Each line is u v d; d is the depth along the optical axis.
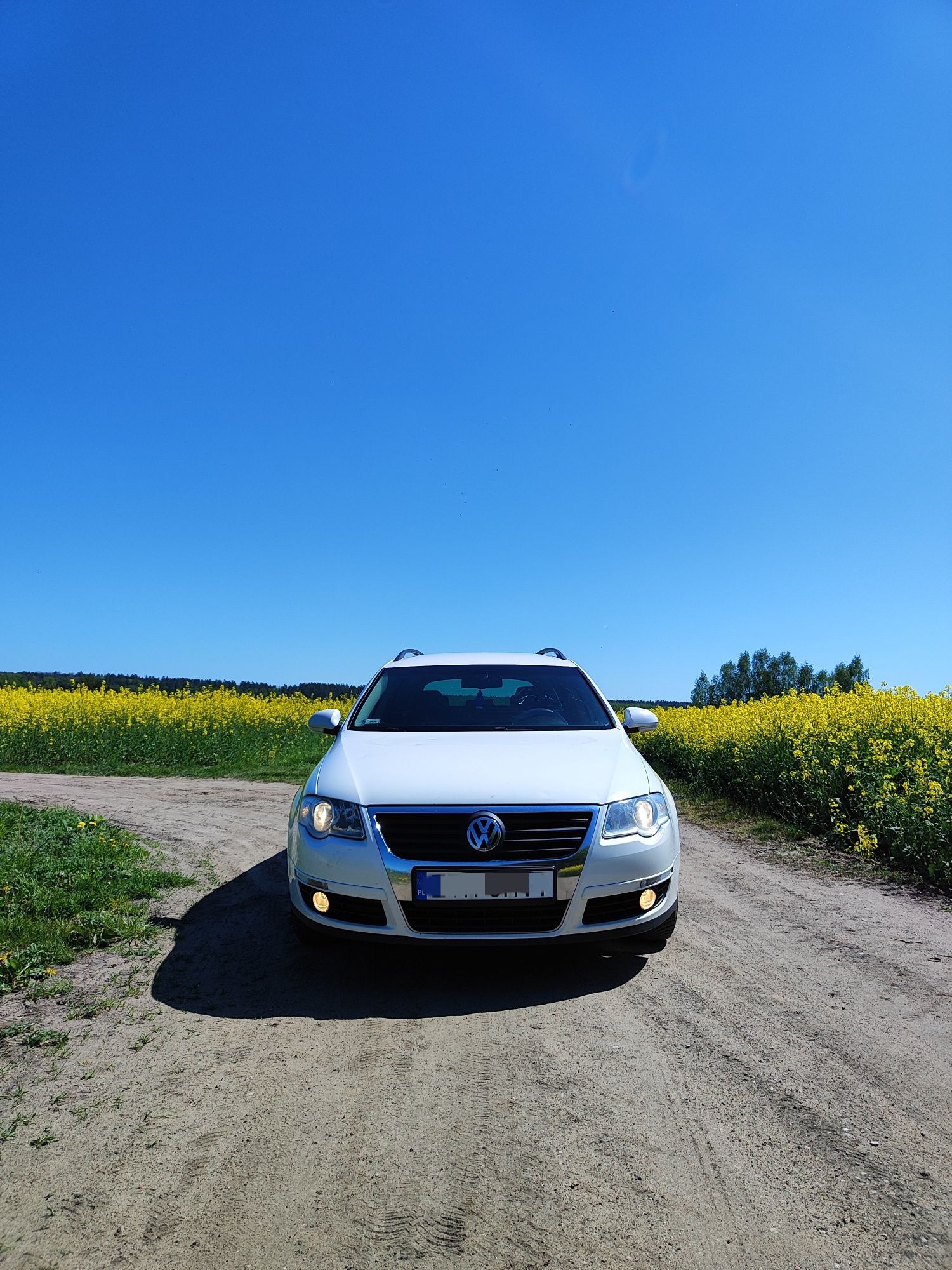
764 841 6.32
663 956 3.54
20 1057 2.56
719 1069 2.47
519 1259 1.62
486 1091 2.35
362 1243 1.67
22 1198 1.82
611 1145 2.05
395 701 4.55
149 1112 2.22
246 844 6.20
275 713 17.14
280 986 3.21
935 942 3.71
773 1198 1.81
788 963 3.44
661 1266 1.59
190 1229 1.71
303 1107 2.25
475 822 3.08
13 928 3.68
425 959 3.51
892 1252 1.63
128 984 3.21
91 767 12.91
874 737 7.70
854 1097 2.28
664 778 10.55
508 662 5.04
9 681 24.09
